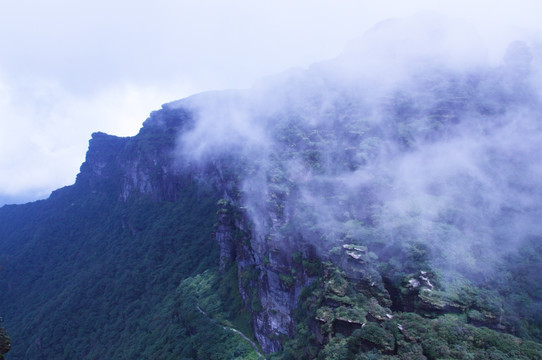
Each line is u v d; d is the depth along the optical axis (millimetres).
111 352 92750
